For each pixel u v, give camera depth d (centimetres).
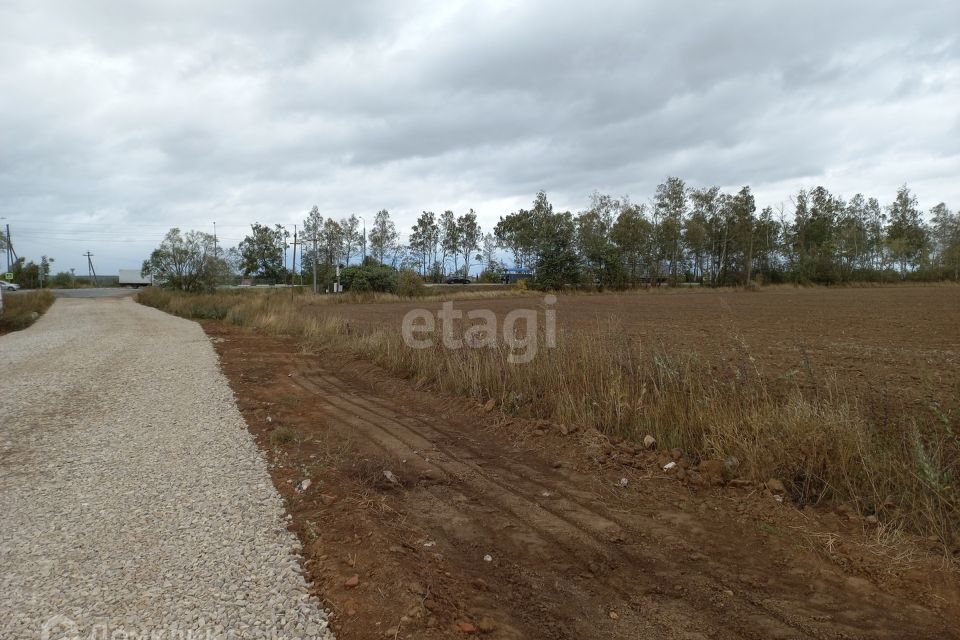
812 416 504
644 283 6638
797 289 6169
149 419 687
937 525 382
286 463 527
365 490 461
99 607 273
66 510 402
